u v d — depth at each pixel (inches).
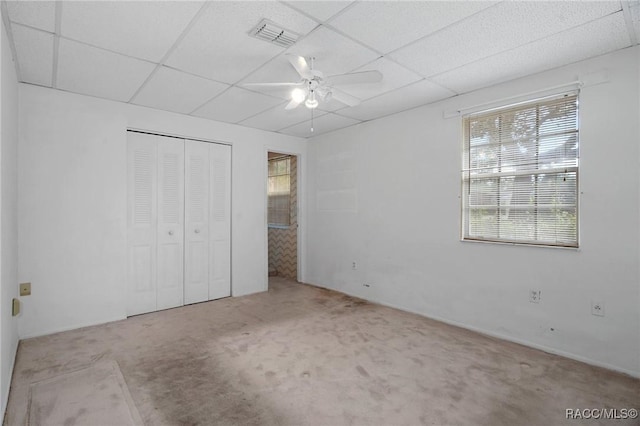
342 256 181.5
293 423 72.5
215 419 73.6
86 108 128.3
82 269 127.2
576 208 103.7
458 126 130.8
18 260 113.8
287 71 108.3
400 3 73.2
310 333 123.3
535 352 107.4
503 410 77.1
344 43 90.7
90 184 128.9
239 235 175.2
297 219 206.8
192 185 160.4
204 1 72.3
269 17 78.6
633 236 92.7
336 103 138.6
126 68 105.2
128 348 109.3
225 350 108.4
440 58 99.7
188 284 159.5
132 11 75.4
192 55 97.0
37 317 118.0
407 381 89.5
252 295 176.4
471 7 74.9
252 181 180.1
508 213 118.9
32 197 116.7
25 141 115.5
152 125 145.1
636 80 92.0
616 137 95.1
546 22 80.7
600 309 98.0
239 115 155.9
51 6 73.0
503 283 118.7
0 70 71.7
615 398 81.6
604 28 83.4
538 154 111.3
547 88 107.6
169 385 87.0
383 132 158.9
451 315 133.9
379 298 162.2
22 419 72.9
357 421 73.3
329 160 188.9
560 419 73.8
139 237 145.6
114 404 78.5
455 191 132.0
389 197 156.9
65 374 92.0
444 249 135.9
